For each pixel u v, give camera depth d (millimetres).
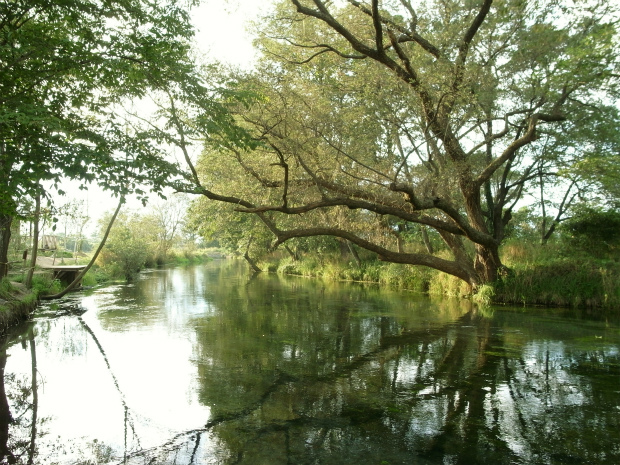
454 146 13523
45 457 4883
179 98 8508
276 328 11766
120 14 7730
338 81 13477
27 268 17094
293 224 19469
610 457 4883
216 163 14297
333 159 12906
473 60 12727
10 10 6684
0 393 6910
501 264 16328
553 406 6301
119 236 31500
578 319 12906
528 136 13938
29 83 7121
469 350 9367
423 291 20328
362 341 10258
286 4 13297
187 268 44094
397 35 13906
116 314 14117
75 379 7555
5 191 6184
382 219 18859
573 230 18281
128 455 4945
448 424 5727
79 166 6266
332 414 6059
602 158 14539
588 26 13250
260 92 11242
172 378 7578
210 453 4988
